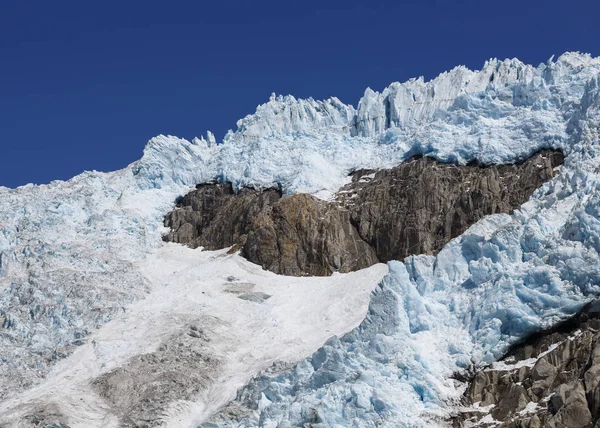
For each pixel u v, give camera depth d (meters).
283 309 107.50
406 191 119.31
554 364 69.00
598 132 99.62
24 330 108.25
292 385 83.00
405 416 71.06
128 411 89.62
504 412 68.50
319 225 121.62
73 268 118.81
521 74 127.12
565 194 87.00
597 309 71.69
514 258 80.38
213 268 119.69
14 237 124.88
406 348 77.12
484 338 75.19
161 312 109.19
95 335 105.56
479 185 114.12
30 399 92.75
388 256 116.25
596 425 60.09
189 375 94.25
